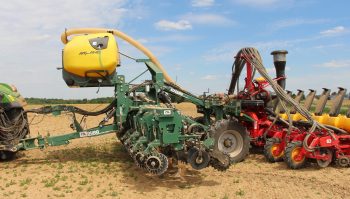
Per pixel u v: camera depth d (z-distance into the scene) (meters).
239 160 9.22
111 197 6.69
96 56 8.68
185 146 7.23
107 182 7.58
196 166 7.11
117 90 9.19
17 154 10.35
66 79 9.04
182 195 6.77
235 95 10.30
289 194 6.79
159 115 7.05
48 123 17.80
